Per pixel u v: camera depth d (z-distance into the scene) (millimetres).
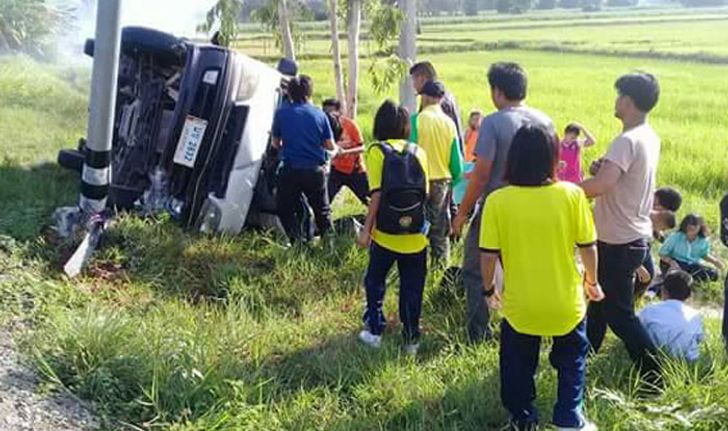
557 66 37906
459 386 4711
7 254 5906
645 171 4672
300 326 5590
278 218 7305
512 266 4055
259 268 6629
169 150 7078
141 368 4414
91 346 4527
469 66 34750
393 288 6352
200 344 4832
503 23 81125
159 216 6984
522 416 4211
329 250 6867
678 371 4750
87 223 6402
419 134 6254
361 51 23547
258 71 7562
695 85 28984
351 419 4375
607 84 27922
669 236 7406
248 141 7195
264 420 4227
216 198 7035
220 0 10648
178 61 7387
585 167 11883
